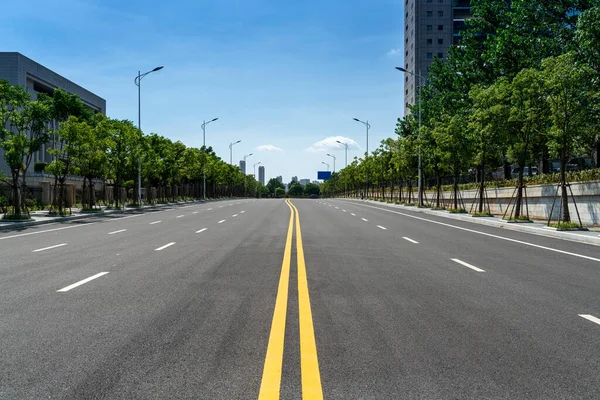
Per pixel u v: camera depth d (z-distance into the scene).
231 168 115.75
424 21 93.44
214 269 10.74
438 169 43.03
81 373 4.66
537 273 10.66
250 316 6.75
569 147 21.84
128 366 4.84
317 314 6.89
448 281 9.57
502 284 9.31
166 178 66.00
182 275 9.97
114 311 6.99
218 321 6.48
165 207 48.91
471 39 36.84
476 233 20.70
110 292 8.29
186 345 5.48
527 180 30.77
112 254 13.26
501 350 5.39
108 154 42.38
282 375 4.63
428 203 53.69
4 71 58.91
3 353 5.21
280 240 17.06
